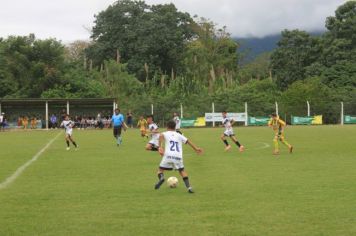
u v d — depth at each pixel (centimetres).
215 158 2131
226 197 1174
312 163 1891
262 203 1094
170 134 1271
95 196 1209
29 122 6494
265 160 2025
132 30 9644
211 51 9550
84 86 7425
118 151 2575
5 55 7462
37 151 2591
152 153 2444
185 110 6569
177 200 1145
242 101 6931
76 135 4362
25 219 966
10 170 1750
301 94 6912
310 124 6588
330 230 862
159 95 7325
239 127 5878
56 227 902
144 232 861
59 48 7644
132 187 1345
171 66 9750
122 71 8112
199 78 8712
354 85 8256
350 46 8794
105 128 6188
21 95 7212
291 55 9344
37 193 1259
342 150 2450
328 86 8212
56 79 7369
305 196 1173
